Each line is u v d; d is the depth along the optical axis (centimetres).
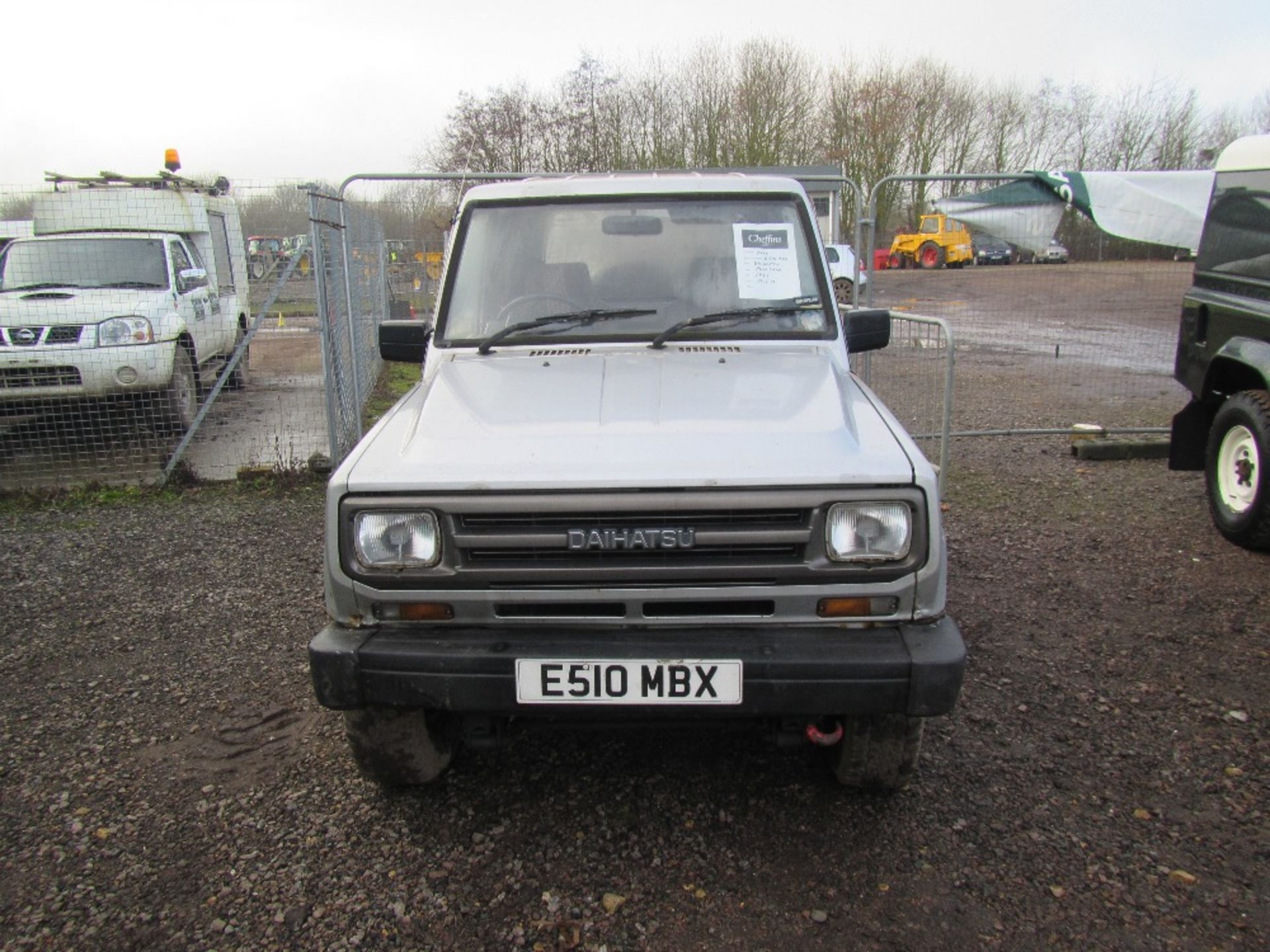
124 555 586
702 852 289
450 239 404
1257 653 421
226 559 573
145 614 486
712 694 259
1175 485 707
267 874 280
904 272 1073
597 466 264
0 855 289
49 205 998
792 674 256
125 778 332
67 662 430
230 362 818
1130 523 615
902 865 281
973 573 525
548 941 252
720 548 262
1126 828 298
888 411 311
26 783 329
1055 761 337
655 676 259
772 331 365
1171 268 922
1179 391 1131
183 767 339
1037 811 307
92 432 784
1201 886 271
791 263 382
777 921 259
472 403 309
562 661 260
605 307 373
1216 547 564
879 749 295
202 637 455
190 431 771
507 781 329
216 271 1130
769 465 263
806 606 267
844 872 279
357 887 274
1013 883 273
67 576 546
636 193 394
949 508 653
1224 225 584
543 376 329
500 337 364
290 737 360
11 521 666
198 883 276
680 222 388
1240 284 561
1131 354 948
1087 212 746
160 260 923
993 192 763
